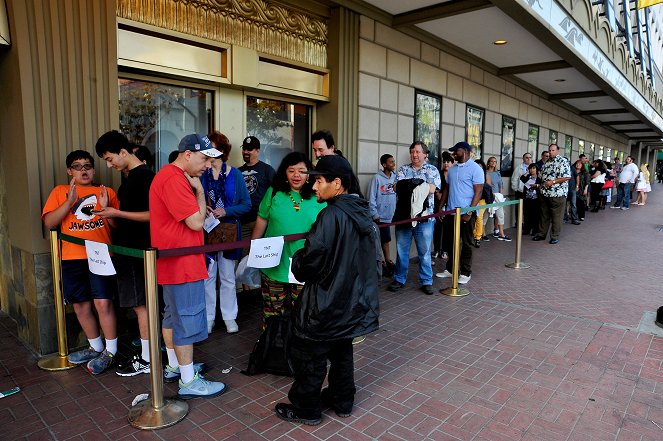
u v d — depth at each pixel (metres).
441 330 4.47
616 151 25.89
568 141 16.50
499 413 3.00
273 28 5.43
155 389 2.86
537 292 5.84
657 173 49.12
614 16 10.66
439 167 8.55
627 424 2.87
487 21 6.98
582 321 4.73
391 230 7.44
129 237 3.43
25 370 3.57
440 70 8.27
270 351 3.48
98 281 3.49
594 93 12.96
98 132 3.94
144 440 2.69
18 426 2.82
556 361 3.78
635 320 4.77
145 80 4.52
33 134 3.60
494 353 3.94
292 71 5.73
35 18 3.54
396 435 2.76
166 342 3.36
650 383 3.40
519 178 11.14
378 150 6.95
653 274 6.83
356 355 3.89
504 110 11.02
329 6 6.00
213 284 4.32
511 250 8.78
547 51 8.66
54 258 3.53
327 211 2.64
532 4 6.11
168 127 4.81
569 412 3.01
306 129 6.32
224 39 4.91
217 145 4.24
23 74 3.51
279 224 3.68
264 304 3.78
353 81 6.34
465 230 6.12
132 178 3.44
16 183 3.80
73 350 3.95
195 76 4.68
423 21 6.71
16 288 4.10
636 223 13.05
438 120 8.40
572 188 12.73
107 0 3.90
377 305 2.82
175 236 2.99
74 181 3.45
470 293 5.79
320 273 2.62
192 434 2.75
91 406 3.06
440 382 3.42
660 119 21.56
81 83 3.82
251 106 5.58
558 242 9.69
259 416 2.96
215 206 4.24
